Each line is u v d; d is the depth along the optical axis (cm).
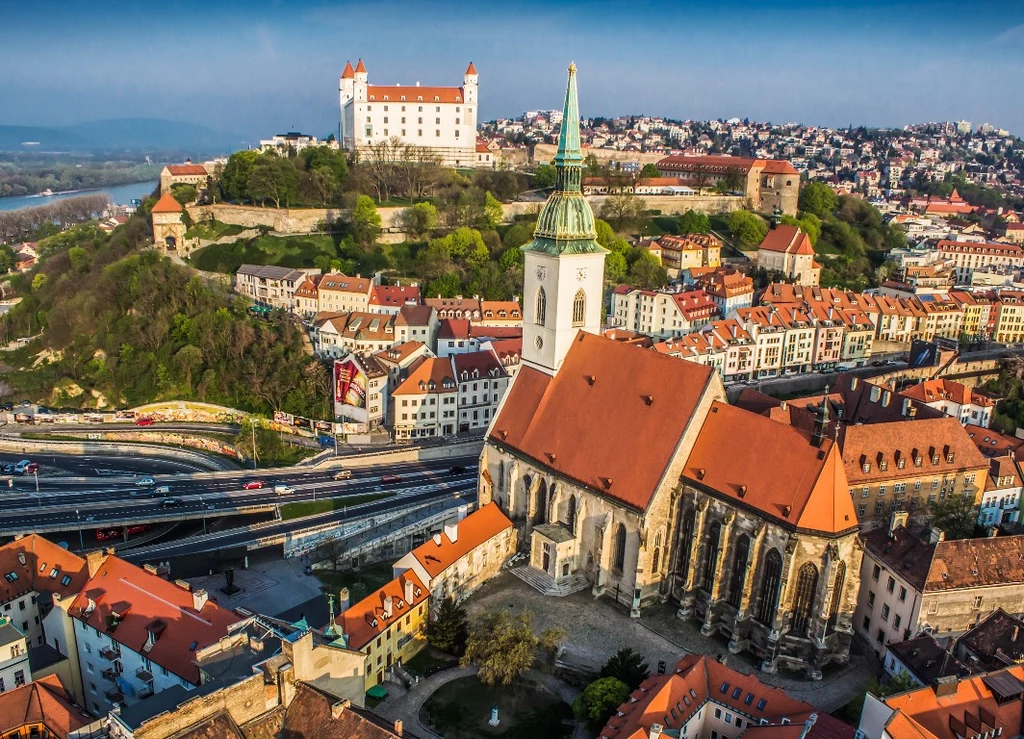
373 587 13912
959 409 18638
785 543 10300
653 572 11656
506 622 10381
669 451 11412
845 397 16800
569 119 12556
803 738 7662
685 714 8531
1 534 14588
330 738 7125
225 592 13725
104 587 10356
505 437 13500
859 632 11719
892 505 13825
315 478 17525
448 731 9638
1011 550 11044
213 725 6931
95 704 10400
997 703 8031
